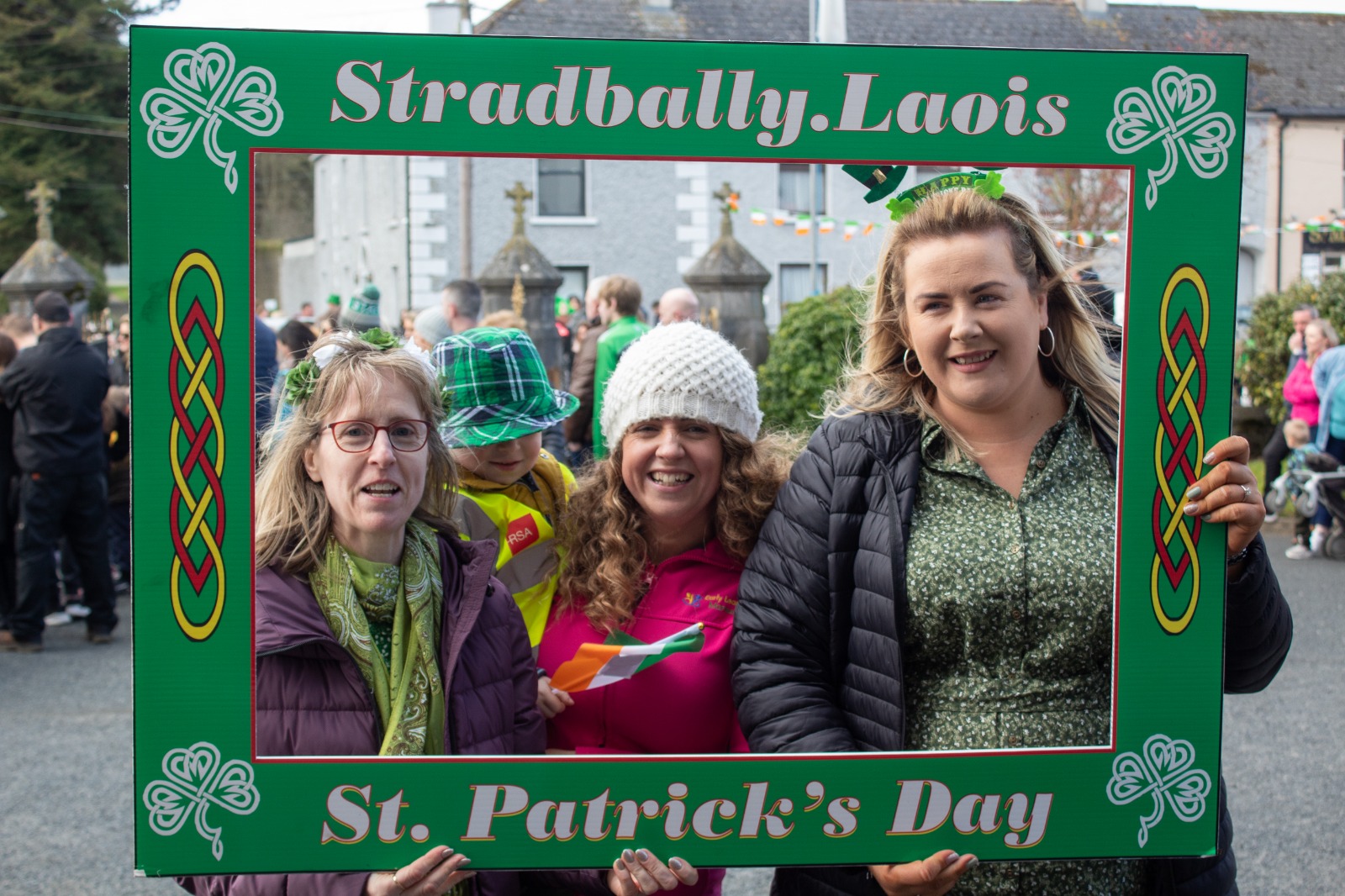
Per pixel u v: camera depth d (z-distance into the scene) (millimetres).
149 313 1812
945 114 1867
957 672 1913
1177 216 1879
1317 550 8867
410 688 1941
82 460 6730
